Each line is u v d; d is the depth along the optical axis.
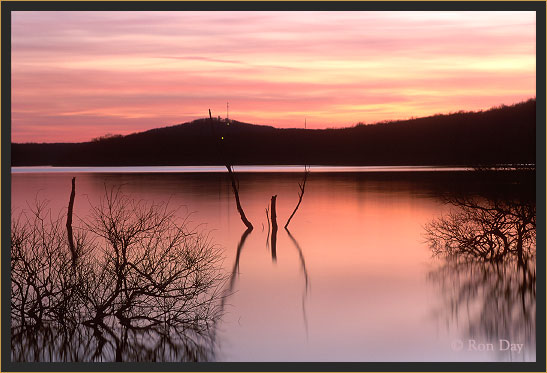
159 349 13.13
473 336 14.38
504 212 22.02
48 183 81.19
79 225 30.91
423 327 15.18
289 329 14.92
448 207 45.00
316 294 18.64
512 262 21.88
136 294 14.45
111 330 13.86
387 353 13.27
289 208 47.97
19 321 14.02
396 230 34.03
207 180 90.12
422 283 19.84
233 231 34.47
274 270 22.75
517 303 17.08
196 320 14.81
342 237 31.78
